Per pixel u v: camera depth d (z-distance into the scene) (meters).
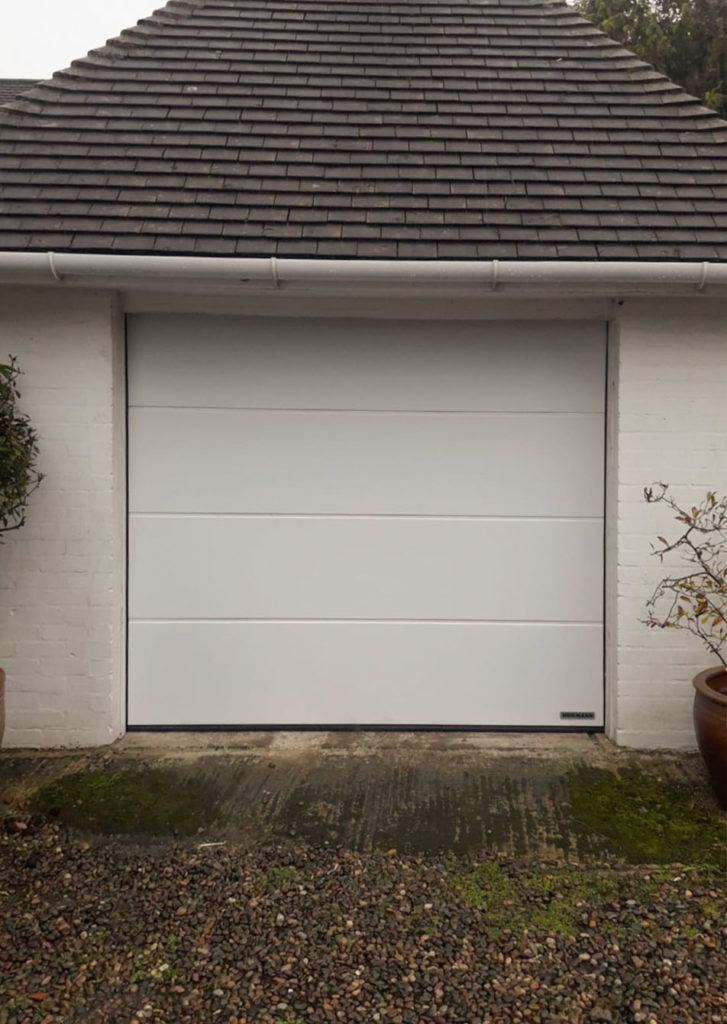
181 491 4.34
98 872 3.08
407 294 4.01
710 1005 2.40
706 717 3.55
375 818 3.46
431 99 4.84
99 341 4.07
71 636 4.18
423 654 4.39
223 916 2.82
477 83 4.98
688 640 4.15
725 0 14.84
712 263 3.79
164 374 4.30
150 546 4.35
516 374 4.31
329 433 4.34
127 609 4.36
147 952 2.64
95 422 4.10
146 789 3.72
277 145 4.48
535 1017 2.36
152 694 4.39
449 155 4.47
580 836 3.32
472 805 3.57
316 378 4.32
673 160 4.46
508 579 4.38
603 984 2.48
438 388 4.33
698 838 3.31
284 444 4.34
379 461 4.35
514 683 4.40
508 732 4.40
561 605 4.38
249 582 4.38
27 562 4.14
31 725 4.20
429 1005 2.40
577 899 2.90
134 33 5.12
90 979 2.52
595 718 4.38
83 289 4.04
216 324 4.29
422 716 4.41
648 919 2.79
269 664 4.39
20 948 2.66
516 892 2.95
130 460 4.32
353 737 4.33
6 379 3.82
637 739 4.18
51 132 4.43
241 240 3.93
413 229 4.04
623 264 3.77
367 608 4.39
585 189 4.28
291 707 4.41
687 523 3.84
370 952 2.63
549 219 4.10
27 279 3.84
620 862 3.13
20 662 4.18
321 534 4.37
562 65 5.14
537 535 4.36
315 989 2.47
